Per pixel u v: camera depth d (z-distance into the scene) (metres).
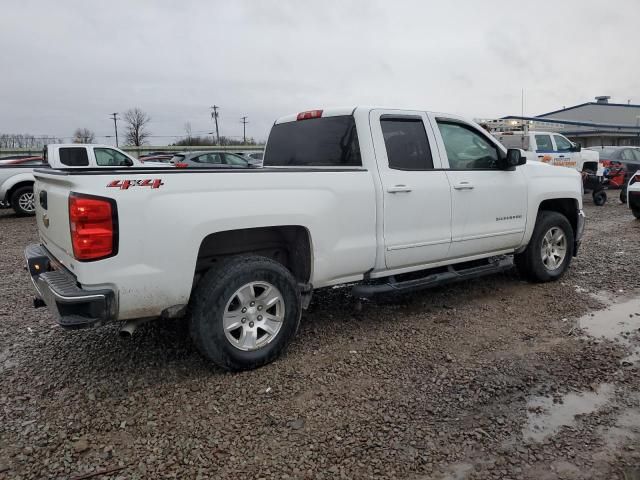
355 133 4.27
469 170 4.86
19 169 12.65
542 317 4.67
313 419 3.00
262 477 2.49
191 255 3.24
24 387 3.42
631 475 2.46
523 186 5.27
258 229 3.83
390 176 4.22
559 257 5.86
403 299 5.23
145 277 3.10
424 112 4.62
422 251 4.48
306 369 3.65
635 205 10.55
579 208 6.00
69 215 2.99
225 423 2.97
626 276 6.02
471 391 3.30
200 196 3.27
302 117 4.79
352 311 4.88
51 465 2.60
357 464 2.58
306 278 3.94
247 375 3.56
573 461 2.58
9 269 6.86
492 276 6.10
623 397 3.20
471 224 4.82
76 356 3.91
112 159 14.02
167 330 4.40
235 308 3.55
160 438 2.83
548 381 3.42
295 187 3.68
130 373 3.60
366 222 4.07
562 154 14.88
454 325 4.49
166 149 45.16
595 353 3.85
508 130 15.94
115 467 2.58
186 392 3.33
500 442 2.75
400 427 2.90
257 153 23.97
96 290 2.99
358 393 3.30
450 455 2.64
